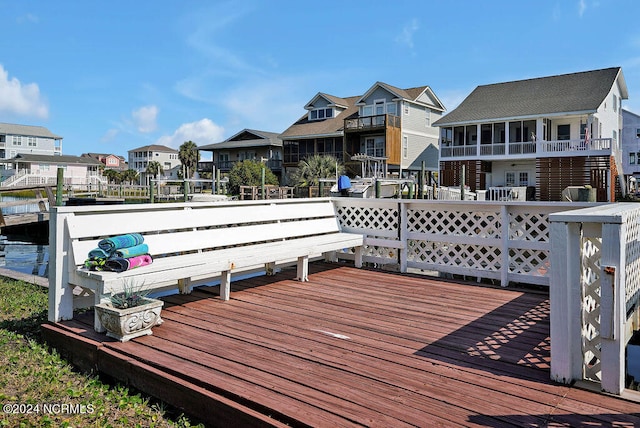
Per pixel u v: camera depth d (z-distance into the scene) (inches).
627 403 90.3
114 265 140.4
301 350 120.6
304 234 237.3
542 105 934.4
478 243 209.0
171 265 150.0
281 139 1341.0
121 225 158.4
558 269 99.9
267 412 87.9
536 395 94.1
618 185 937.5
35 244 574.2
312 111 1320.1
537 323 146.6
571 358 99.8
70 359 131.6
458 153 1032.2
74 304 152.6
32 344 140.9
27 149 2277.3
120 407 102.7
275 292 188.5
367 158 940.0
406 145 1110.4
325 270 237.1
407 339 130.4
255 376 103.0
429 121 1195.9
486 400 91.8
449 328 140.9
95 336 131.0
